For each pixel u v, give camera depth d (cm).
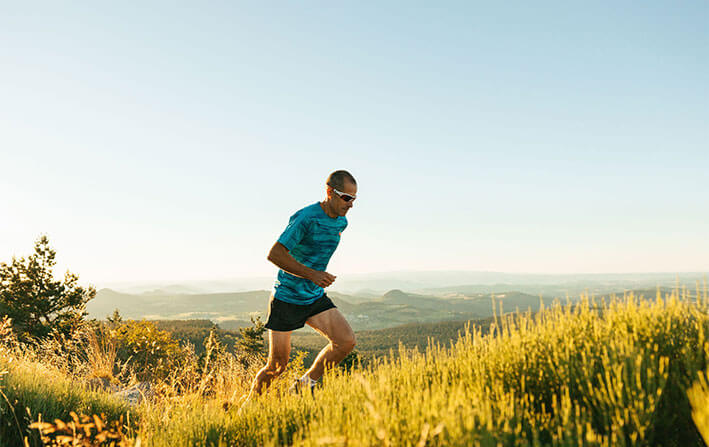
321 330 364
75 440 210
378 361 280
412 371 259
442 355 280
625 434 158
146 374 616
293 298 358
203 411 296
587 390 183
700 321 199
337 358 357
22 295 1508
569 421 156
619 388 163
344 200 354
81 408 330
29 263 1550
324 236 362
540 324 245
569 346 208
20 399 314
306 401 260
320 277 336
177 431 254
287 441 209
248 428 245
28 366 436
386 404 190
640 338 208
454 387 195
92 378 557
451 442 144
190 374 417
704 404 142
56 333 679
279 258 338
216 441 243
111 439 280
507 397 188
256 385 361
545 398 200
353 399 220
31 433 268
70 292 1630
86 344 683
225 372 434
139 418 341
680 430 168
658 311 225
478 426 157
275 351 361
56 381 410
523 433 156
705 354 182
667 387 178
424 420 164
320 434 165
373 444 156
